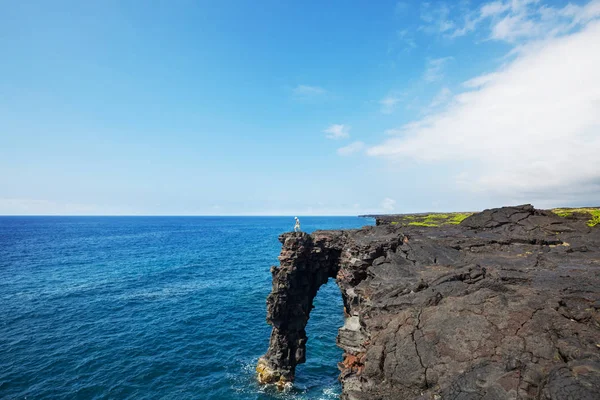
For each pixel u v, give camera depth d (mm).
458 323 17109
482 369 13430
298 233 43125
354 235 41656
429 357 15562
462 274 23766
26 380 33625
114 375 35438
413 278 25078
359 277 34031
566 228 38688
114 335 45281
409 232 41250
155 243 160875
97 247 139250
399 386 15195
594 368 11617
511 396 11594
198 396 33344
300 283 43281
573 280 21734
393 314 20109
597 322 16250
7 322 48188
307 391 36406
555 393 10766
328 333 51594
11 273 80438
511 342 15023
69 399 31031
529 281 22297
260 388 36031
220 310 57344
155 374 36250
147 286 71312
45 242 153375
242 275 85688
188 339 45406
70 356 38875
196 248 142125
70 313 52875
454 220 64500
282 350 39500
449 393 12766
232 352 42812
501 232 39656
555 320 16109
